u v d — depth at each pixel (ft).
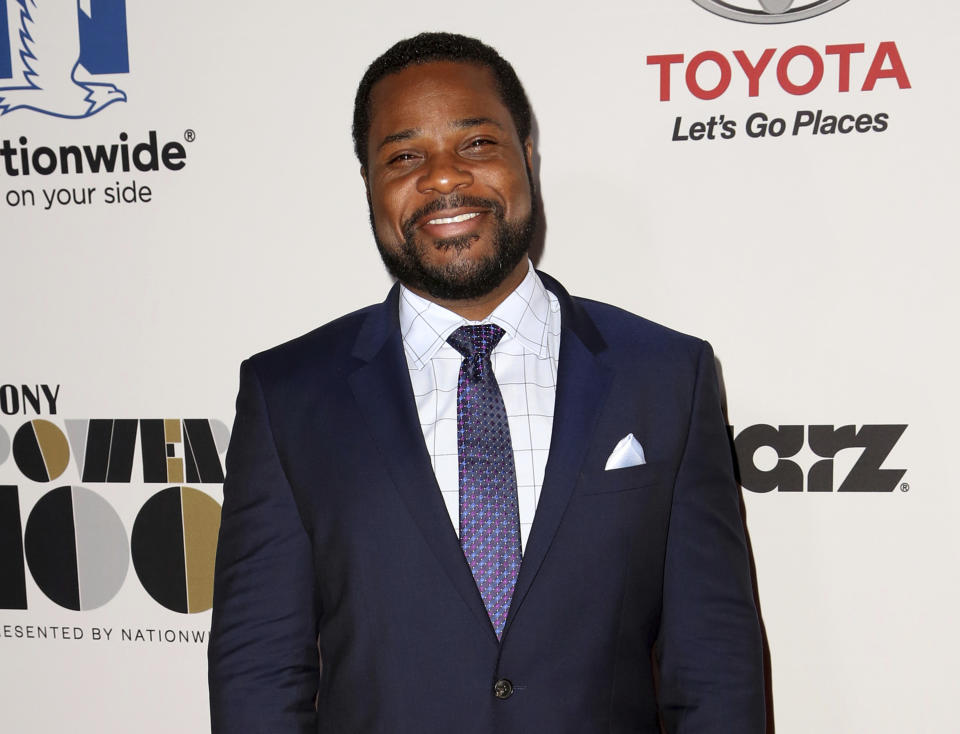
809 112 4.16
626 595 3.15
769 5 4.12
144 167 4.56
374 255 4.48
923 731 4.44
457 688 3.01
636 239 4.32
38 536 4.89
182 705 4.92
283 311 4.58
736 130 4.21
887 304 4.22
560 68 4.26
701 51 4.18
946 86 4.06
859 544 4.39
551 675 3.04
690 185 4.27
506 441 3.16
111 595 4.90
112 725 4.98
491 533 3.09
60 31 4.51
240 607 3.30
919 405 4.25
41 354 4.76
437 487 3.09
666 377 3.36
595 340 3.43
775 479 4.41
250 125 4.47
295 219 4.50
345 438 3.25
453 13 4.28
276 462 3.36
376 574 3.11
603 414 3.24
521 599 3.00
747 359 4.33
